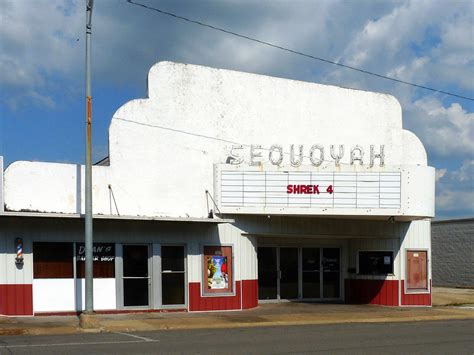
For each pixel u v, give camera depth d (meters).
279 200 22.02
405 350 13.24
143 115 20.92
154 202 20.81
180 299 20.97
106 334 15.69
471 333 16.61
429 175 23.06
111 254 20.02
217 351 12.63
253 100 22.94
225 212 21.72
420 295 24.83
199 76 22.00
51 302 19.06
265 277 24.41
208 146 21.94
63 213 18.81
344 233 24.42
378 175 22.55
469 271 36.53
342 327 18.03
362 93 25.17
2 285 18.52
